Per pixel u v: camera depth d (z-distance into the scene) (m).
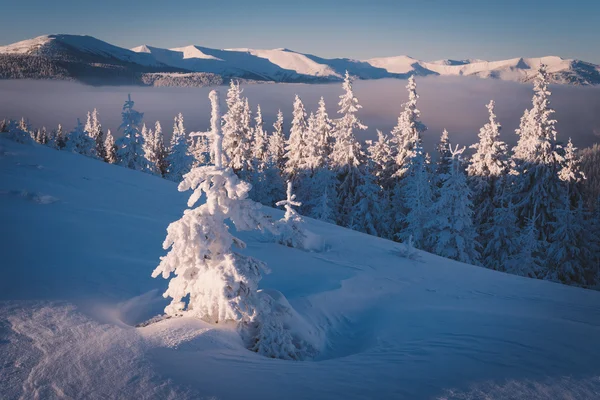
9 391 3.32
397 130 41.84
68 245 9.07
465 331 6.53
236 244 6.07
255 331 6.12
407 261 15.57
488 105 36.75
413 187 32.75
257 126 51.97
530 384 3.98
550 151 35.91
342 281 10.98
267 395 3.58
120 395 3.37
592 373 4.28
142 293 7.21
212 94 5.65
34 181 15.19
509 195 35.91
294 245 15.09
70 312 5.19
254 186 44.88
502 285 13.18
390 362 4.81
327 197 39.72
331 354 7.10
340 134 40.44
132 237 11.04
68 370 3.72
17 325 4.57
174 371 3.90
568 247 33.69
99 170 20.75
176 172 46.12
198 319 5.86
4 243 8.30
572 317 8.42
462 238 27.23
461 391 3.79
